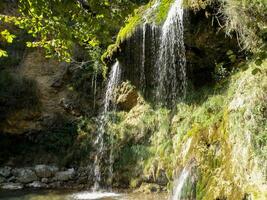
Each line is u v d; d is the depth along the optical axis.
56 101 10.97
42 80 11.15
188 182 5.89
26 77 11.13
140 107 9.49
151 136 8.83
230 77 7.29
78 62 11.20
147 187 8.12
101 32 4.76
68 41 5.14
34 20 5.01
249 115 5.29
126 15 4.39
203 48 7.90
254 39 5.97
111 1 4.31
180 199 6.10
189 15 7.79
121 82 9.88
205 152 5.78
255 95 5.33
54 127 10.55
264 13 5.79
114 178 8.90
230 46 7.52
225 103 6.86
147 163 8.39
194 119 7.74
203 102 7.88
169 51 8.54
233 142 5.39
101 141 9.72
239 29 6.57
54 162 9.91
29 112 10.66
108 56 9.70
